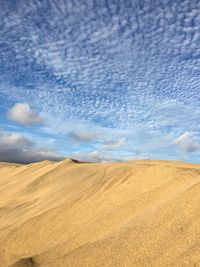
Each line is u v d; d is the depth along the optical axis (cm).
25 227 1117
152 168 1293
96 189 1308
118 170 1559
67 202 1252
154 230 669
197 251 544
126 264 593
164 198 876
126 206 963
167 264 547
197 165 1669
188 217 664
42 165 2744
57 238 976
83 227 954
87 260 647
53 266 667
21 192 1914
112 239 702
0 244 1061
